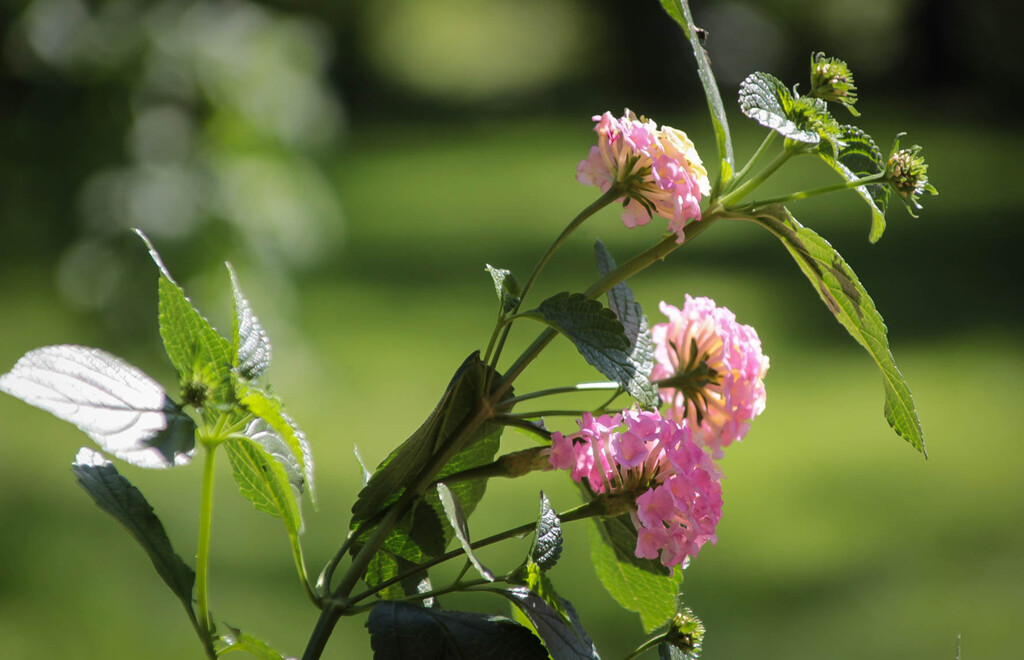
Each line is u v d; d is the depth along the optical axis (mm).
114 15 10898
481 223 22531
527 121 34438
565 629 1809
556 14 45406
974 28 32844
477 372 1995
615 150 2031
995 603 8078
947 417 12180
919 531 9406
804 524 9617
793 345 15008
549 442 2039
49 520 8742
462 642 1746
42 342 12344
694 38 2094
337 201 23484
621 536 2180
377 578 2145
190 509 9258
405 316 16281
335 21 36281
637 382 1910
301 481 1962
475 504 2176
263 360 1925
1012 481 10453
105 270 11266
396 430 11633
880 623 7777
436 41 46844
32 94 10930
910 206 2088
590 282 17859
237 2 11547
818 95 2172
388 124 34219
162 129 10859
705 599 8172
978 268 18062
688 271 18828
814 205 22734
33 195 11133
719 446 2201
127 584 7785
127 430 1712
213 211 10922
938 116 30797
